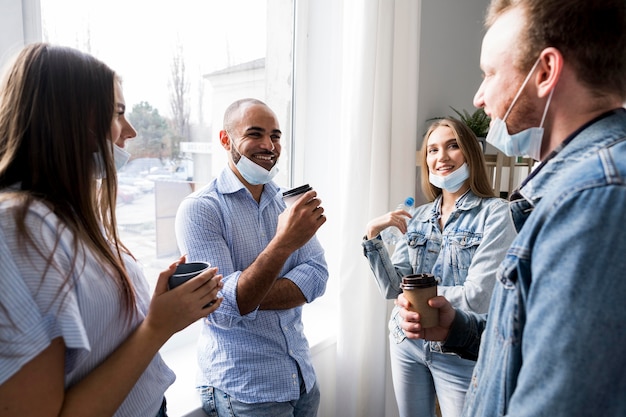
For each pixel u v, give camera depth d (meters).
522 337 0.56
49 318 0.55
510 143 0.67
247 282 1.09
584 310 0.44
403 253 1.72
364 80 1.68
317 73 2.07
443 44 2.39
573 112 0.58
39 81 0.63
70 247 0.61
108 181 0.73
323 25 2.03
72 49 0.68
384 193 1.82
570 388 0.44
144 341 0.68
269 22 1.92
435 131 1.64
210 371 1.23
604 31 0.54
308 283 1.30
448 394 1.48
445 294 1.43
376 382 1.87
